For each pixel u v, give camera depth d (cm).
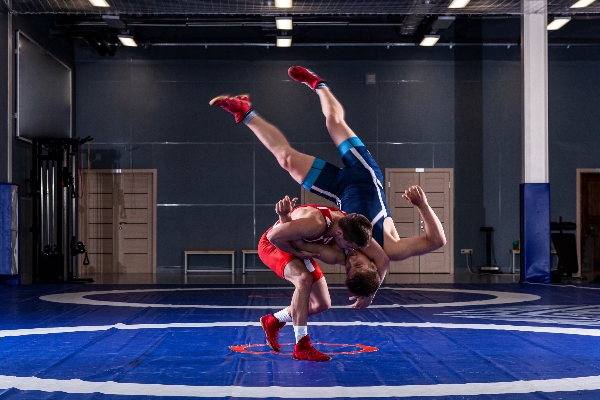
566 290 961
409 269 1438
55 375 347
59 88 1330
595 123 1443
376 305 736
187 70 1442
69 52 1401
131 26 1424
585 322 586
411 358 398
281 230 359
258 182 1445
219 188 1442
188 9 1073
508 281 1205
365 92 1451
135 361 386
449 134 1450
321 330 527
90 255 1427
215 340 473
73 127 1411
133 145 1437
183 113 1442
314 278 405
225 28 1437
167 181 1439
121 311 679
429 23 1338
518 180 1448
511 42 1445
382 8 1092
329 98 467
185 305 741
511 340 474
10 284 1080
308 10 1091
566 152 1443
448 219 1446
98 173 1431
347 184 420
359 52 1450
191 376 343
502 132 1452
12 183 1083
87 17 1345
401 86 1451
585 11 1121
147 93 1439
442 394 302
